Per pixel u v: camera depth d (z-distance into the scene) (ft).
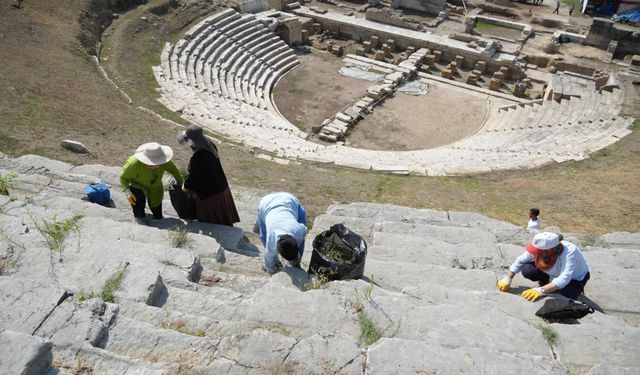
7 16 73.92
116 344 15.12
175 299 18.35
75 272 18.47
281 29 111.45
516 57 106.32
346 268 20.70
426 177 56.18
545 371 14.64
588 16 132.36
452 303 19.67
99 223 23.84
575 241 30.89
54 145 43.32
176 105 70.95
